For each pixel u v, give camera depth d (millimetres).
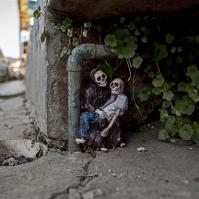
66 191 2596
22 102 7652
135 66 3617
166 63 3875
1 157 3996
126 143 3639
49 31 3584
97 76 3465
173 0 3092
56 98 3625
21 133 4449
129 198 2400
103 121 3426
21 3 11734
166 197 2389
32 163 3264
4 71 13039
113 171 2949
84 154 3404
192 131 3508
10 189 2656
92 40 3676
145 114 3969
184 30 3906
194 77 3582
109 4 3143
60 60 3604
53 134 3652
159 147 3484
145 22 3660
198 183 2613
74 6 3180
